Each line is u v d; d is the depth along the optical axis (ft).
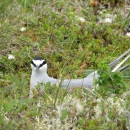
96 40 47.44
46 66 40.57
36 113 35.55
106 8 52.19
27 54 44.83
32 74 40.65
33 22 48.14
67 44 46.88
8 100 36.88
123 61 42.19
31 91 38.81
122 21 50.70
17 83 39.93
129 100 37.35
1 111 35.55
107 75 38.50
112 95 38.11
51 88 37.93
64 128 35.27
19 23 47.44
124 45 47.29
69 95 37.68
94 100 37.14
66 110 35.47
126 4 52.19
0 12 45.62
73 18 49.29
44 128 35.17
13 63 44.29
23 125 34.76
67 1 51.42
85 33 47.83
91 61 44.93
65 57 45.09
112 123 35.27
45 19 48.98
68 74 42.27
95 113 36.04
